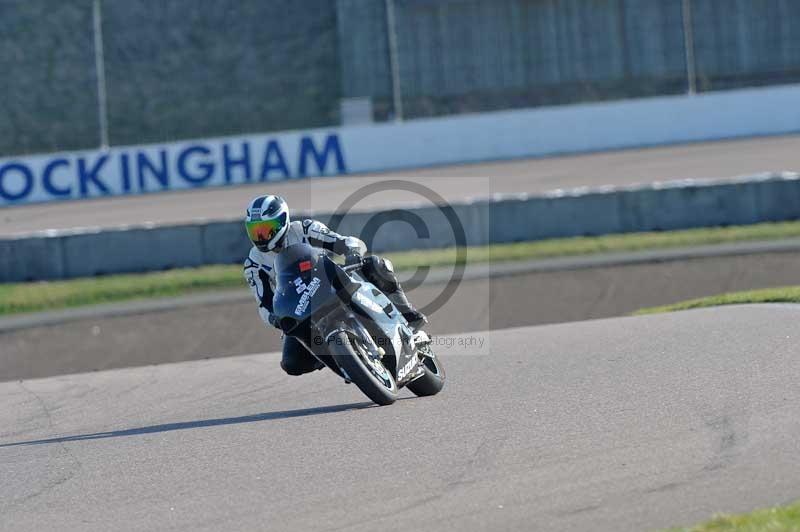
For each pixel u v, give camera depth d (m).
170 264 71.19
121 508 17.44
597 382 24.31
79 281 68.81
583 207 71.62
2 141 127.75
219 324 54.06
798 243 61.97
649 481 16.11
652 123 110.25
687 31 128.12
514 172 101.19
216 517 16.36
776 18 128.12
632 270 58.69
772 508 13.91
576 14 130.25
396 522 15.30
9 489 19.67
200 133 129.50
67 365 49.34
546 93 129.88
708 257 60.28
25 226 94.38
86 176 110.88
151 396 30.36
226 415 25.75
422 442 19.88
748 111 109.06
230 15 134.12
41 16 132.75
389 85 129.50
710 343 27.66
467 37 130.25
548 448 18.52
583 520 14.70
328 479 17.89
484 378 26.91
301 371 24.53
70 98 130.00
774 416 19.08
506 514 15.22
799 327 28.08
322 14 133.50
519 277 59.34
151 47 132.75
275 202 22.97
